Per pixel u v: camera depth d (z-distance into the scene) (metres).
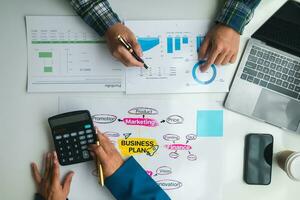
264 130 0.75
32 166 0.72
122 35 0.71
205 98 0.74
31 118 0.73
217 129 0.74
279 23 0.76
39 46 0.73
